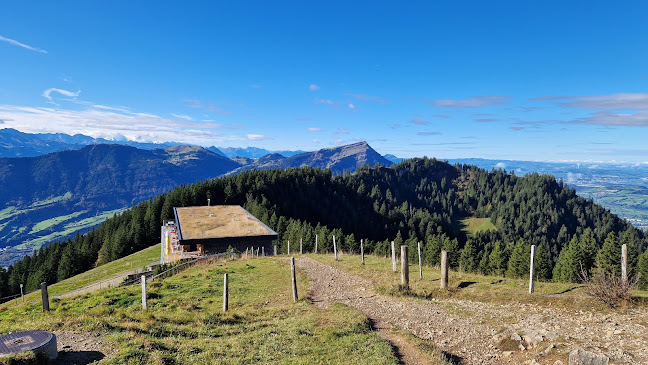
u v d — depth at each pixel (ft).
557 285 59.57
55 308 69.10
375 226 588.91
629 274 50.37
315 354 40.52
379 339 44.01
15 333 36.68
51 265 283.18
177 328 49.26
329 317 56.03
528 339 39.37
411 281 74.13
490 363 36.86
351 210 603.26
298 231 278.46
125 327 46.60
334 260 112.57
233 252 146.72
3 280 280.72
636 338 36.19
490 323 48.37
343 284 80.79
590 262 197.47
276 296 75.10
